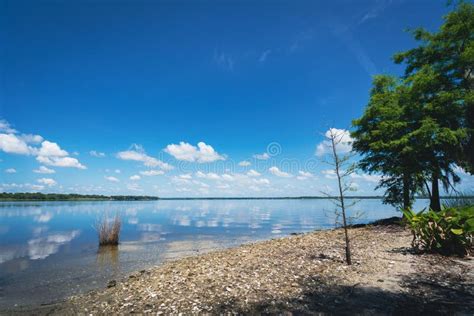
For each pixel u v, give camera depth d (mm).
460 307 5613
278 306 6160
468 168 20234
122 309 6684
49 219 45000
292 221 41875
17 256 15789
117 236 20016
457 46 20625
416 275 7723
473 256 9391
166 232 27562
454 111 19781
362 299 6266
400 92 22422
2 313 7391
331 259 10352
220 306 6352
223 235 25297
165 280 9047
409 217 10844
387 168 21703
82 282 10539
